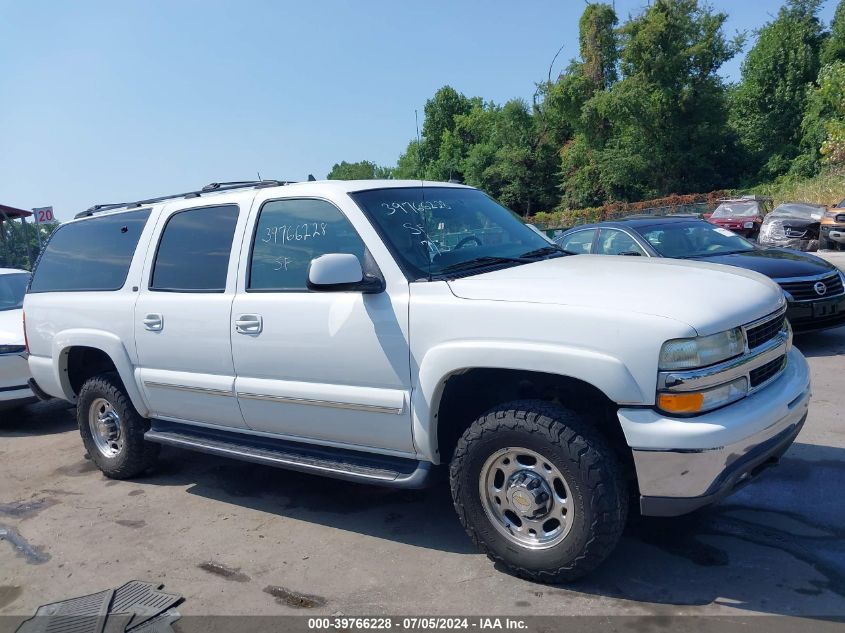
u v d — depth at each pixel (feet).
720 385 10.07
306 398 13.08
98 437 18.44
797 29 141.28
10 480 18.98
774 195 105.70
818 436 16.74
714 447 9.62
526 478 10.98
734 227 68.33
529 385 12.21
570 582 11.17
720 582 10.94
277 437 14.26
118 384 17.54
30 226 67.00
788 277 24.70
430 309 11.48
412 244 12.65
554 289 10.91
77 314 17.61
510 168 171.32
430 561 12.44
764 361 11.04
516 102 171.22
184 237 15.71
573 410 11.81
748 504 13.55
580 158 153.89
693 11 131.03
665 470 9.81
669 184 138.92
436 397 11.56
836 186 90.79
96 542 14.46
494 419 10.99
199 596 11.87
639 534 12.67
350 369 12.45
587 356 10.05
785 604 10.24
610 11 148.66
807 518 12.85
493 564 12.12
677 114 135.33
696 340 9.80
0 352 23.57
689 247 27.22
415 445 11.99
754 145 143.33
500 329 10.77
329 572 12.35
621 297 10.44
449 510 14.73
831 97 106.93
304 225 13.58
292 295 13.30
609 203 145.48
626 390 9.85
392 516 14.62
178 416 16.03
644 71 133.59
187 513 15.66
